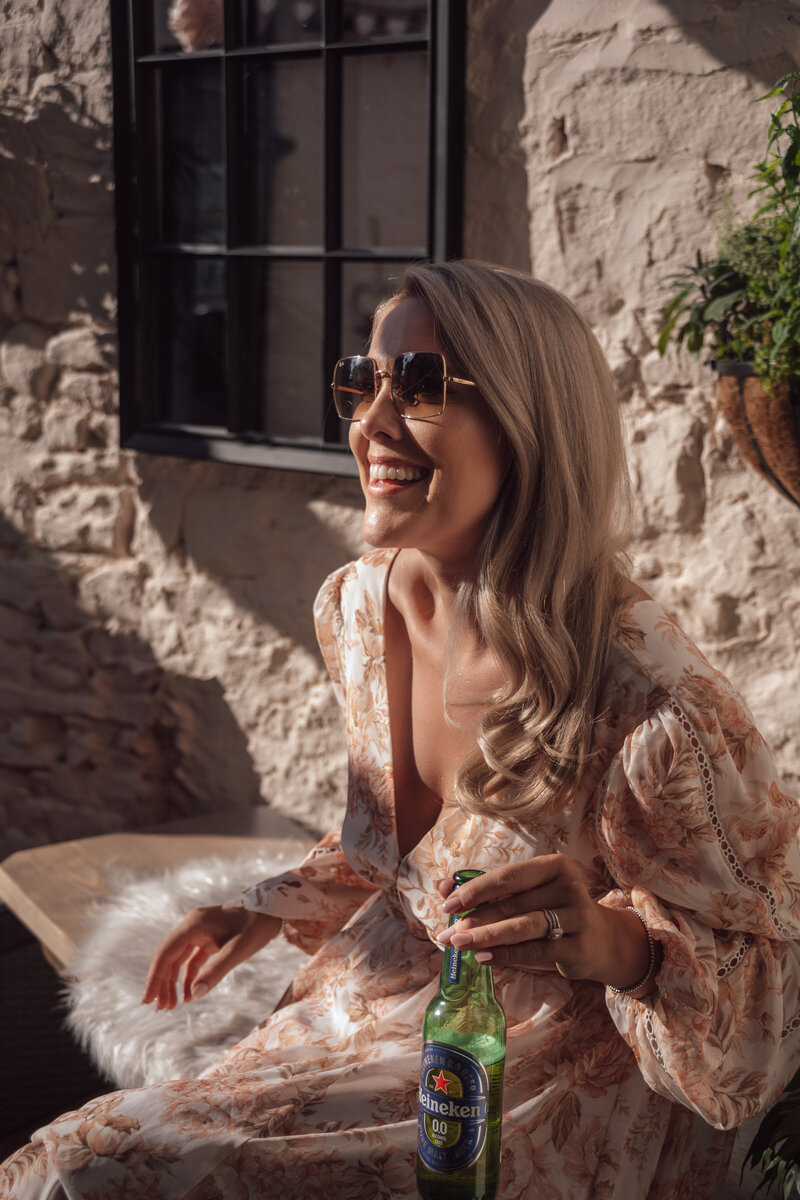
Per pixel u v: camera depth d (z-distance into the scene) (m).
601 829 1.31
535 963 1.17
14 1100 2.41
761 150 2.17
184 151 3.07
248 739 3.19
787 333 1.74
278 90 2.88
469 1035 1.16
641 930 1.25
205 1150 1.20
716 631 2.38
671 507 2.40
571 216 2.44
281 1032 1.48
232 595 3.16
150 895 2.38
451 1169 1.12
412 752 1.54
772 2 2.12
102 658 3.38
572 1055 1.34
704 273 1.98
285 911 1.69
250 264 3.02
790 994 1.36
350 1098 1.29
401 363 1.33
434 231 2.59
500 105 2.49
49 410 3.36
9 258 3.34
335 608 1.72
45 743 3.54
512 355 1.33
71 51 3.14
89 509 3.34
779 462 1.89
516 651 1.34
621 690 1.31
